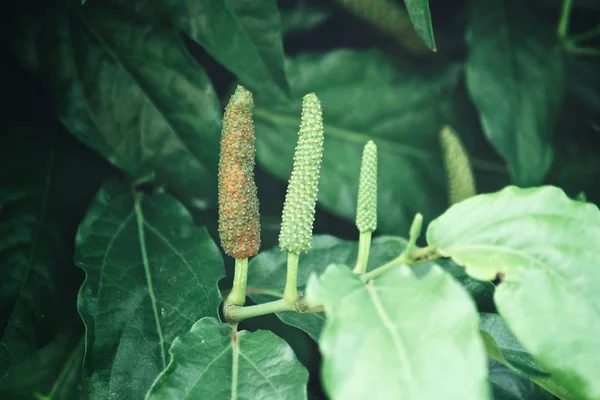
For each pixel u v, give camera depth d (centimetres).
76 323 31
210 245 29
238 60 31
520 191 24
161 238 29
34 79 32
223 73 36
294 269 26
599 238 23
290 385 24
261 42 31
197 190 31
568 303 22
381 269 24
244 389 24
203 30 31
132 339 27
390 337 21
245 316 27
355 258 30
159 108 31
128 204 30
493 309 28
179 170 31
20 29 31
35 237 30
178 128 31
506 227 23
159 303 28
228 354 25
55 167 32
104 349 27
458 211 24
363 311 21
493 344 24
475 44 37
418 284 22
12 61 32
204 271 28
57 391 31
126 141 31
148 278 28
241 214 26
